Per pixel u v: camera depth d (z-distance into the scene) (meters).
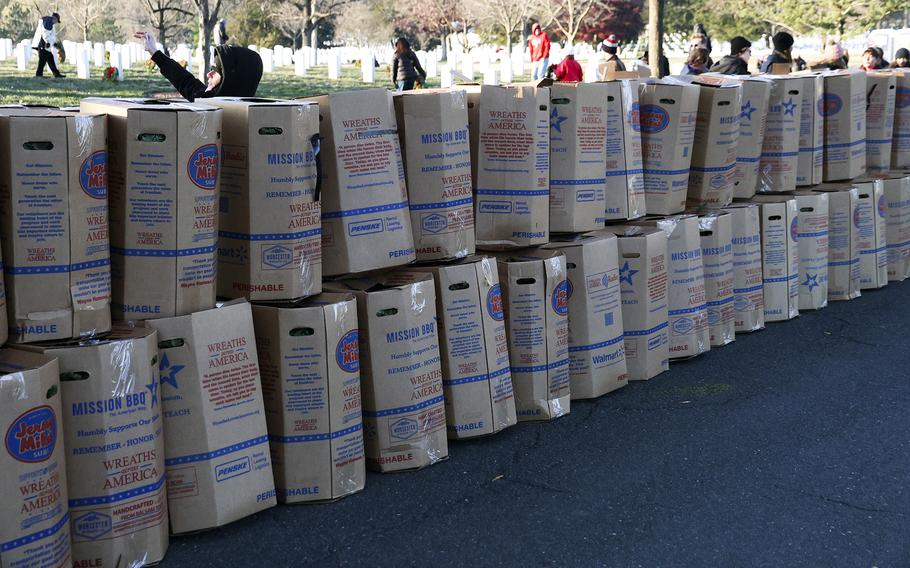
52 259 3.35
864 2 30.89
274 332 3.88
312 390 3.92
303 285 3.99
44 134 3.30
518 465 4.42
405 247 4.39
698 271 5.98
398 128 4.46
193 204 3.63
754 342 6.47
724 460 4.50
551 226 5.16
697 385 5.57
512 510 3.97
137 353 3.39
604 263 5.23
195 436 3.63
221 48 6.18
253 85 6.30
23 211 3.31
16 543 3.05
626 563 3.56
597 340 5.23
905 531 3.82
